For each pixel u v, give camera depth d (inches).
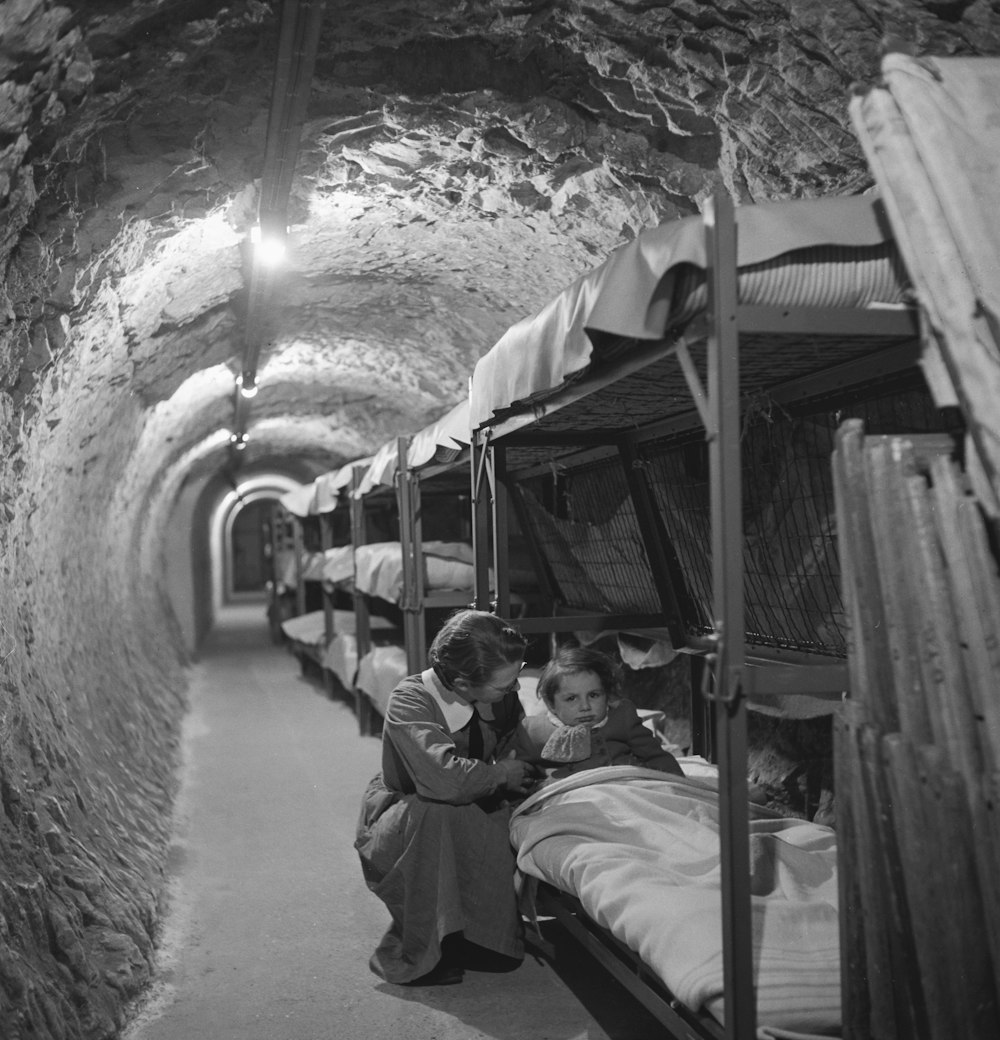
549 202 184.1
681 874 109.6
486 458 164.4
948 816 75.8
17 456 164.9
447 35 137.8
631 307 81.6
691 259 78.3
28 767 156.6
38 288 146.1
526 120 156.7
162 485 462.3
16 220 128.4
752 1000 83.5
